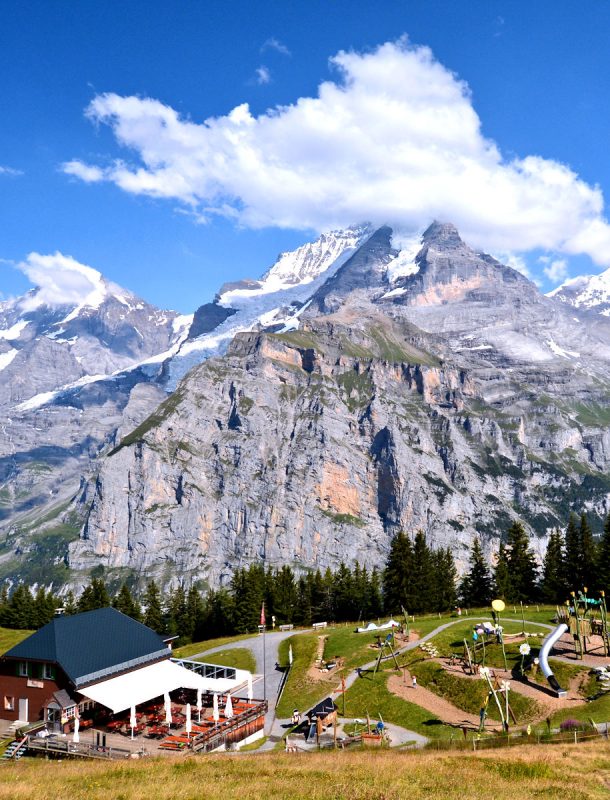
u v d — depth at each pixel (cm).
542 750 5031
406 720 7194
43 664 7156
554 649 8375
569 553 15412
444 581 16275
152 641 8138
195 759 5216
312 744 6644
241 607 15062
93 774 4681
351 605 15650
